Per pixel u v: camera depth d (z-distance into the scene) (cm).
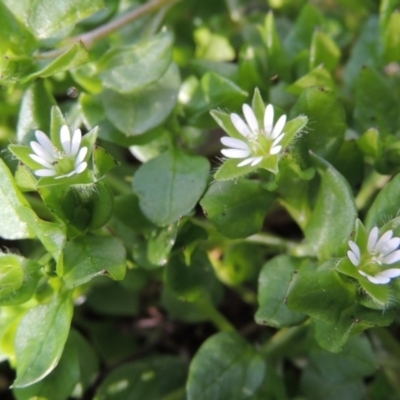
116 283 15
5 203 12
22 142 13
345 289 11
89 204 12
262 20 17
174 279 13
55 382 13
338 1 16
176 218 12
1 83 13
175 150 13
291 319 12
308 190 12
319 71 14
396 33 14
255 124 12
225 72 14
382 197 12
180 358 14
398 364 14
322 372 13
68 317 12
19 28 13
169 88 13
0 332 13
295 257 12
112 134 13
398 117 14
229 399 12
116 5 15
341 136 12
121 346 15
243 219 12
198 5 17
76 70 14
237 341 13
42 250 15
